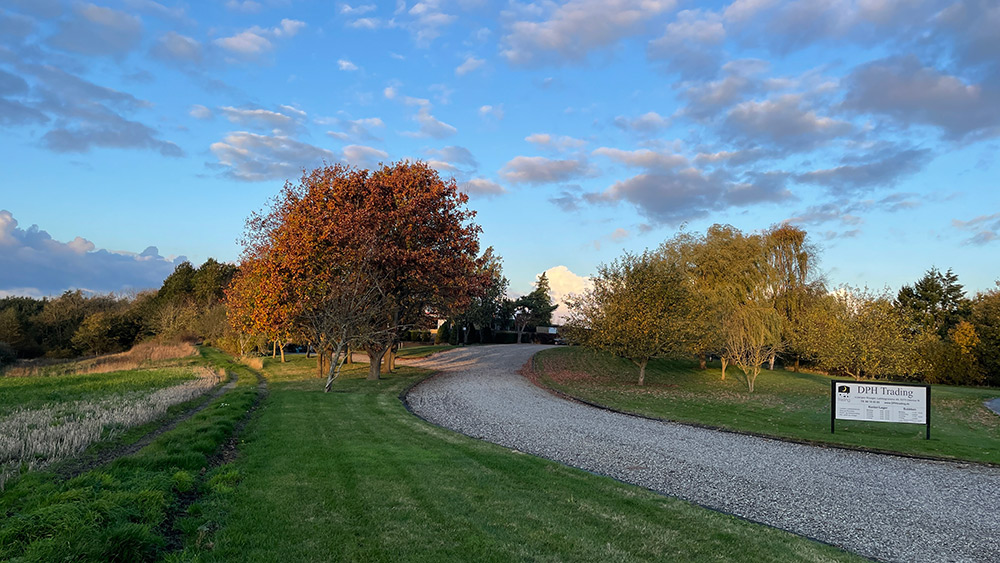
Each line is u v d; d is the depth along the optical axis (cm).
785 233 4362
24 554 437
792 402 2544
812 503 879
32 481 654
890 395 1623
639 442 1365
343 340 2186
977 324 4566
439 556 524
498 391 2467
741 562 568
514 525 629
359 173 2620
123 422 1128
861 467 1190
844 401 1647
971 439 1648
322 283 2283
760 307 3678
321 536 559
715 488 947
